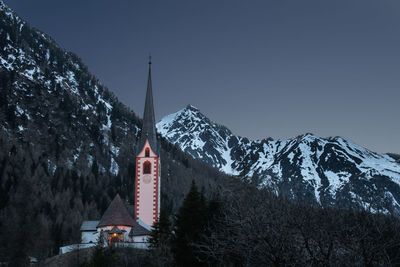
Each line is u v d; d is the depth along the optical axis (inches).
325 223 830.5
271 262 868.6
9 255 3449.8
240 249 924.0
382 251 790.5
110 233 3016.7
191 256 1950.1
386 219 836.0
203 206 2133.4
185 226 2063.2
